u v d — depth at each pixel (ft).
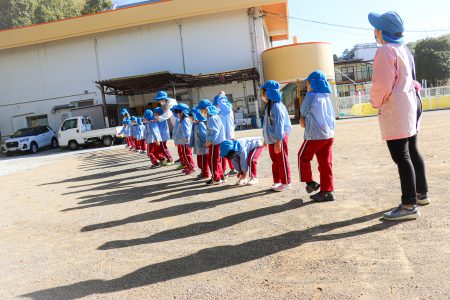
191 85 81.20
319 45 78.02
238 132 67.31
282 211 15.06
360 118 72.69
